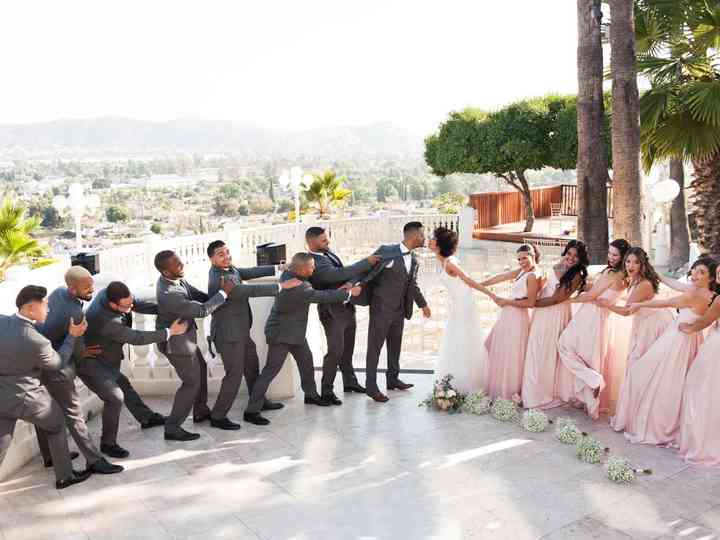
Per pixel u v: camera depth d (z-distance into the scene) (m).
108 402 5.61
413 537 4.36
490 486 5.02
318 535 4.41
